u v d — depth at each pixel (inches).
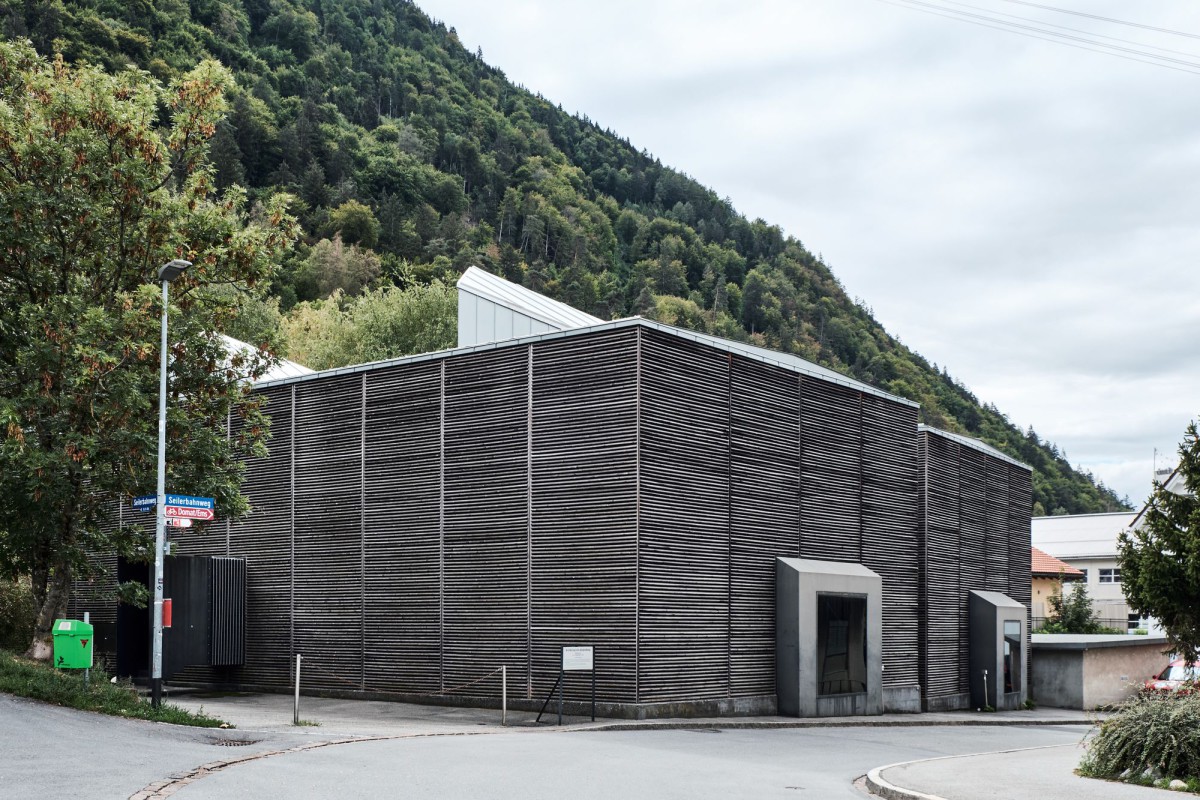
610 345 854.5
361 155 5743.1
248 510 932.6
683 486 871.7
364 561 987.3
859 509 1103.0
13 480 802.8
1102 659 1518.2
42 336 825.5
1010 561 1498.5
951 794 478.3
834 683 995.9
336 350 2341.3
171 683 1113.4
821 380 1062.4
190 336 868.0
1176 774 517.7
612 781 495.8
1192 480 1270.9
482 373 929.5
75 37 4598.9
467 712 859.4
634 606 818.2
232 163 4530.0
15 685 683.4
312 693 1008.9
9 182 832.3
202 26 6127.0
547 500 875.4
